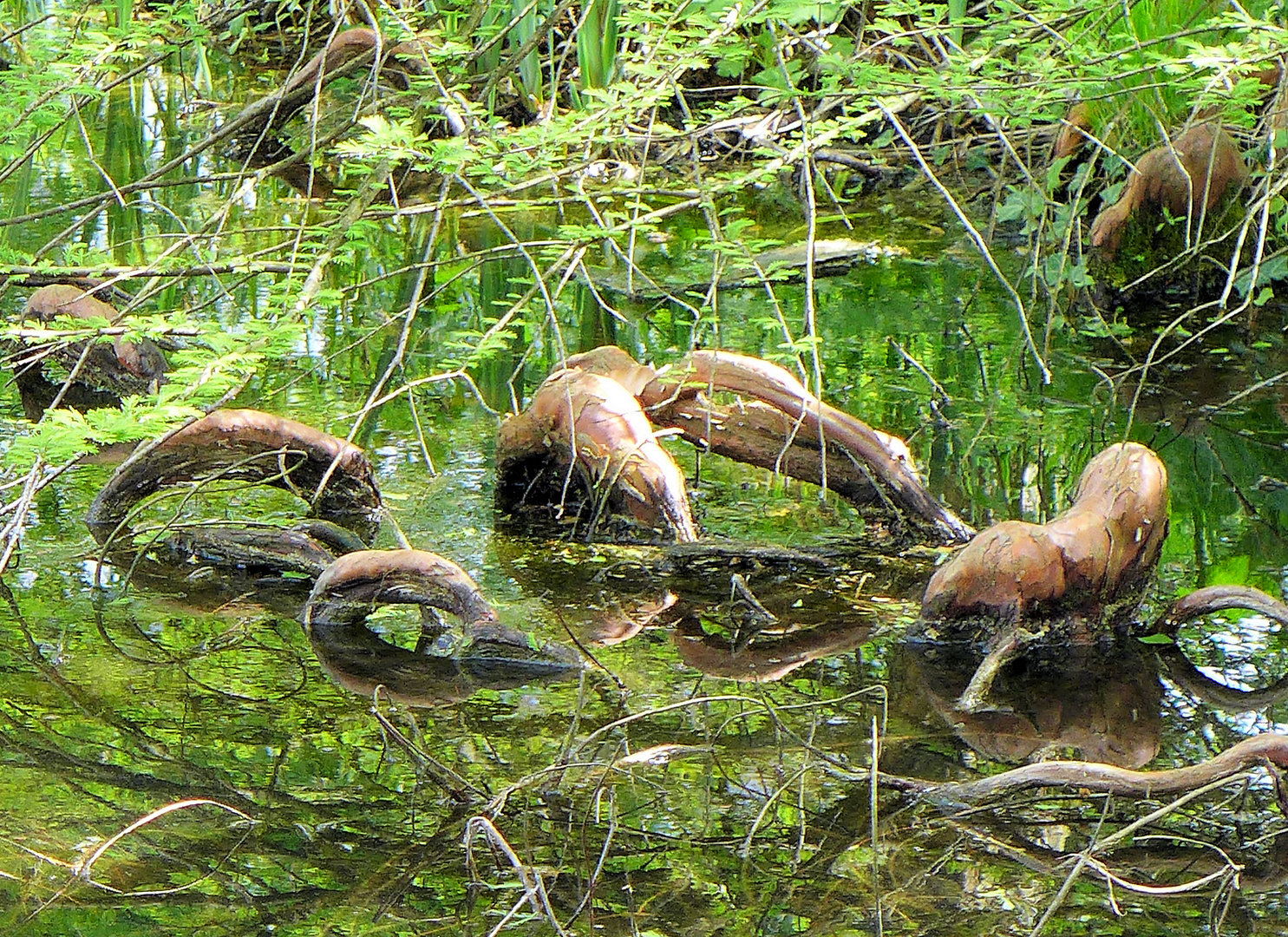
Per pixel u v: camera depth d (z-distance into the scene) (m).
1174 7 13.73
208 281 15.70
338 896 6.49
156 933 6.22
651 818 7.08
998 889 6.54
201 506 10.60
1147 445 12.02
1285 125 13.18
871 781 7.29
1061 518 8.89
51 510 10.61
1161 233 15.16
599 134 10.23
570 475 10.20
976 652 8.82
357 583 9.08
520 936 6.18
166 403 7.68
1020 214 17.31
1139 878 6.66
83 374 13.04
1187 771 6.99
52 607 9.28
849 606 9.44
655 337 14.66
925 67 11.61
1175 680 8.50
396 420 12.45
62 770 7.52
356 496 10.58
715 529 10.45
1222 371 13.63
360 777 7.48
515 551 10.12
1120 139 15.28
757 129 19.83
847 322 15.12
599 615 9.29
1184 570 9.83
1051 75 9.77
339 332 14.76
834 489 10.61
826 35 12.70
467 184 8.56
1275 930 6.24
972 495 11.02
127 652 8.77
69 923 6.30
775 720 7.66
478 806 7.20
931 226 18.34
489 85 10.63
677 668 8.65
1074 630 8.81
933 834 6.98
